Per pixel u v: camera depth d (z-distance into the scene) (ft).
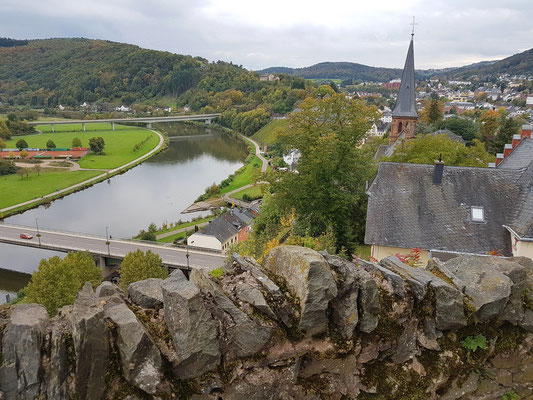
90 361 15.71
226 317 18.22
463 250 64.39
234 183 298.15
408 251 66.54
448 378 21.62
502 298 21.65
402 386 20.80
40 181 306.96
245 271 21.18
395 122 207.82
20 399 15.38
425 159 104.73
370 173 91.61
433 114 339.98
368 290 20.06
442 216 68.44
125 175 336.29
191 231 205.77
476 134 249.55
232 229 195.52
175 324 17.06
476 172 71.46
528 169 69.51
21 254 186.80
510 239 64.49
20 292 144.66
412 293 21.39
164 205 256.93
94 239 188.85
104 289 19.21
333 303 19.97
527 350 22.66
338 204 77.05
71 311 16.98
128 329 16.38
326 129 81.92
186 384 17.35
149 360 16.47
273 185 85.20
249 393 18.28
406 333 21.09
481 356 22.08
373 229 68.69
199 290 17.48
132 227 219.00
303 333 19.25
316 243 55.98
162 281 18.75
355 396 20.31
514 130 192.44
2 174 327.47
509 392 22.61
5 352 15.21
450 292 21.25
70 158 388.37
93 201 265.75
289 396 19.22
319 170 78.43
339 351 19.70
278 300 19.31
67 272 106.22
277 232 82.33
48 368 15.49
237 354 18.22
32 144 463.83
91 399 15.89
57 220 228.84
